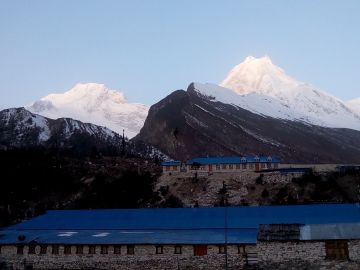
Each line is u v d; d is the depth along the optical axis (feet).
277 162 491.72
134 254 224.12
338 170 438.40
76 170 472.85
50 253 232.12
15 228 268.21
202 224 248.73
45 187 418.51
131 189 415.85
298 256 163.12
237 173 446.60
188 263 217.77
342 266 159.63
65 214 291.38
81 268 226.99
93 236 241.14
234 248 214.90
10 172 437.17
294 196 375.25
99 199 393.70
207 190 406.62
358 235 162.20
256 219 247.91
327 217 233.76
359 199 349.41
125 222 265.95
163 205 379.14
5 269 231.71
